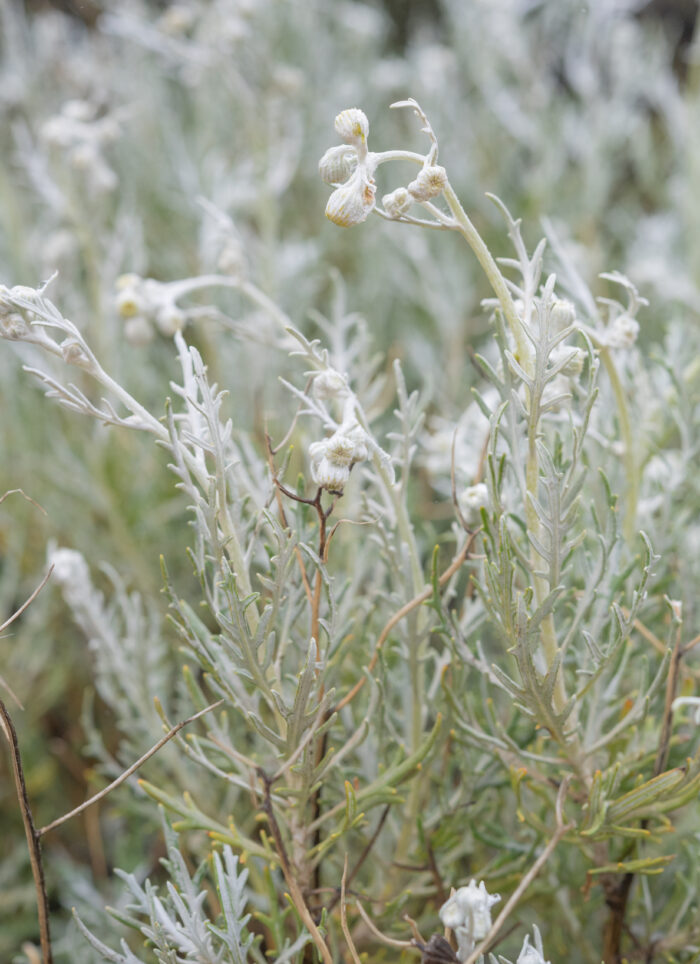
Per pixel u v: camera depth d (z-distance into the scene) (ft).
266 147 3.06
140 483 2.61
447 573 1.73
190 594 2.54
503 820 1.96
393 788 1.69
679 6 4.43
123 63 3.86
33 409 2.78
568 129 3.64
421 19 4.88
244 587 1.62
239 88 2.84
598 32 3.74
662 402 2.03
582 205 3.53
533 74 3.82
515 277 3.21
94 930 2.07
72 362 1.56
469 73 4.07
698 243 3.08
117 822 2.45
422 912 1.92
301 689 1.58
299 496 1.63
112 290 2.65
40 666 2.48
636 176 4.14
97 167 2.52
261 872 1.89
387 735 1.82
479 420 2.02
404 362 3.15
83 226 2.62
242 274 1.98
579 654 1.71
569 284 1.85
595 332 1.73
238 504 1.63
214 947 1.68
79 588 1.94
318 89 3.86
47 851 2.42
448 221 1.54
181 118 4.00
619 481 1.90
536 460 1.58
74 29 4.38
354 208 1.50
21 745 2.48
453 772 1.96
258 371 2.60
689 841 1.82
